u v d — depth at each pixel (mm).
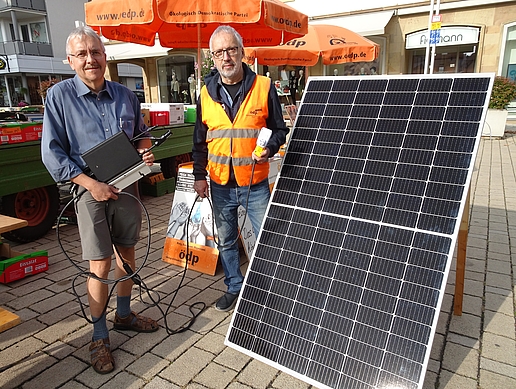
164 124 6223
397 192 2336
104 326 2553
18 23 28328
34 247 4469
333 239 2439
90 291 2465
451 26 13031
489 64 12875
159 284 3594
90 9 4438
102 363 2443
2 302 3311
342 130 2674
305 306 2391
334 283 2346
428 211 2209
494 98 10922
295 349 2332
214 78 2820
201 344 2723
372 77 2695
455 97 2352
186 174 4059
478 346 2631
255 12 4039
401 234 2244
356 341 2174
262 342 2449
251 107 2732
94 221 2350
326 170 2627
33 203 4594
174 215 4094
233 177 2889
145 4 4016
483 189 6352
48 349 2693
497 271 3643
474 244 4234
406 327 2074
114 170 2260
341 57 7387
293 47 7297
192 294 3406
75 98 2312
